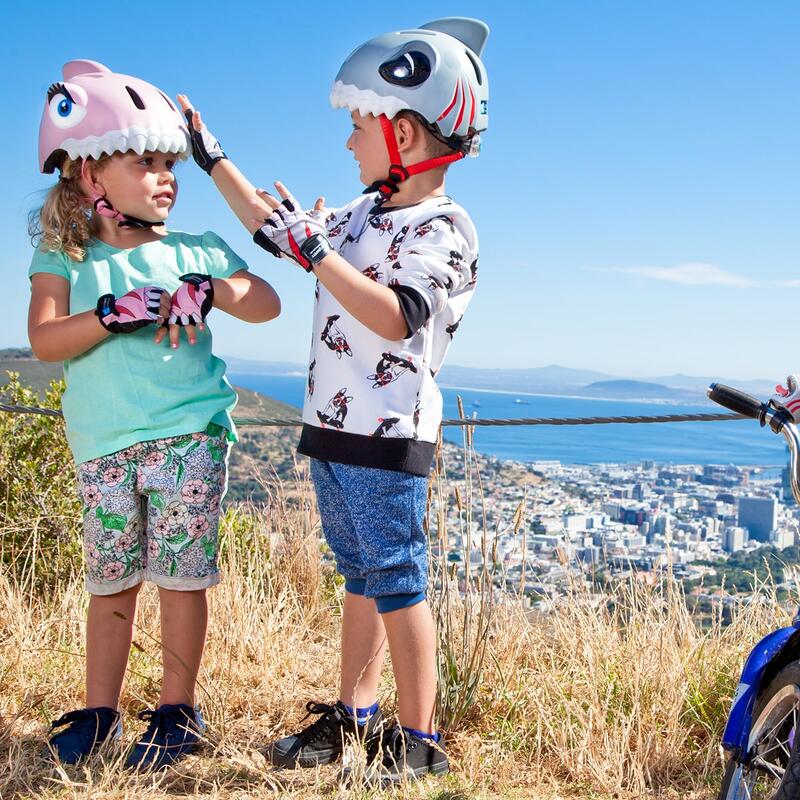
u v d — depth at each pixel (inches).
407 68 92.9
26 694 112.2
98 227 102.3
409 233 95.0
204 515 99.6
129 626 102.3
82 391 99.0
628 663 122.4
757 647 78.6
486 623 116.8
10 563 164.2
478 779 99.2
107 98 95.0
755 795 79.3
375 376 94.3
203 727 102.5
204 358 101.9
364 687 103.5
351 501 95.1
